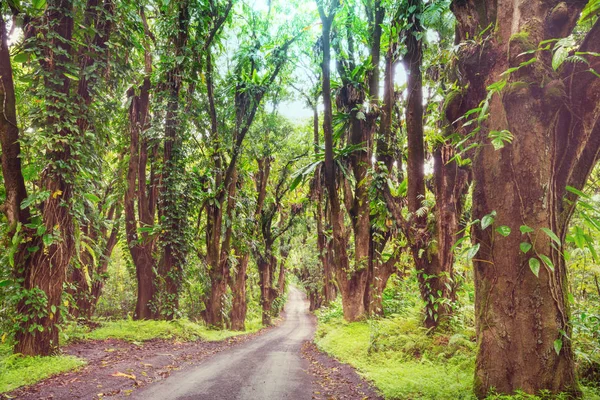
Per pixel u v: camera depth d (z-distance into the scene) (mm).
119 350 9047
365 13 15055
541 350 3857
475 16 5012
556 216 4074
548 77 3943
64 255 7520
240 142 17938
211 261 17156
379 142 13203
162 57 14008
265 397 5367
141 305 13797
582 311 5621
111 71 8781
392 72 13461
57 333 7520
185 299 19141
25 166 7477
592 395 3910
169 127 14000
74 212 7637
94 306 15117
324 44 13484
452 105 4957
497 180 4199
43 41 7402
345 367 7695
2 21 6984
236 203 18719
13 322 7105
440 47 9297
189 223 15617
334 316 16203
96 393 5297
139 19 9828
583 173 4277
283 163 24781
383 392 5340
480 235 4371
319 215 18047
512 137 3943
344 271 13594
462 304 8766
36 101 7590
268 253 25656
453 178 8320
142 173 14484
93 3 8383
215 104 18188
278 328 25734
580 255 6473
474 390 4238
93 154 8156
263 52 18000
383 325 9578
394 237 12156
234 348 11570
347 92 14352
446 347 7090
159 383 6109
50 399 4961
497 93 4238
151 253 14148
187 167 17562
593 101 3840
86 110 7914
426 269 8328
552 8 4027
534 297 3918
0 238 7414
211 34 15969
